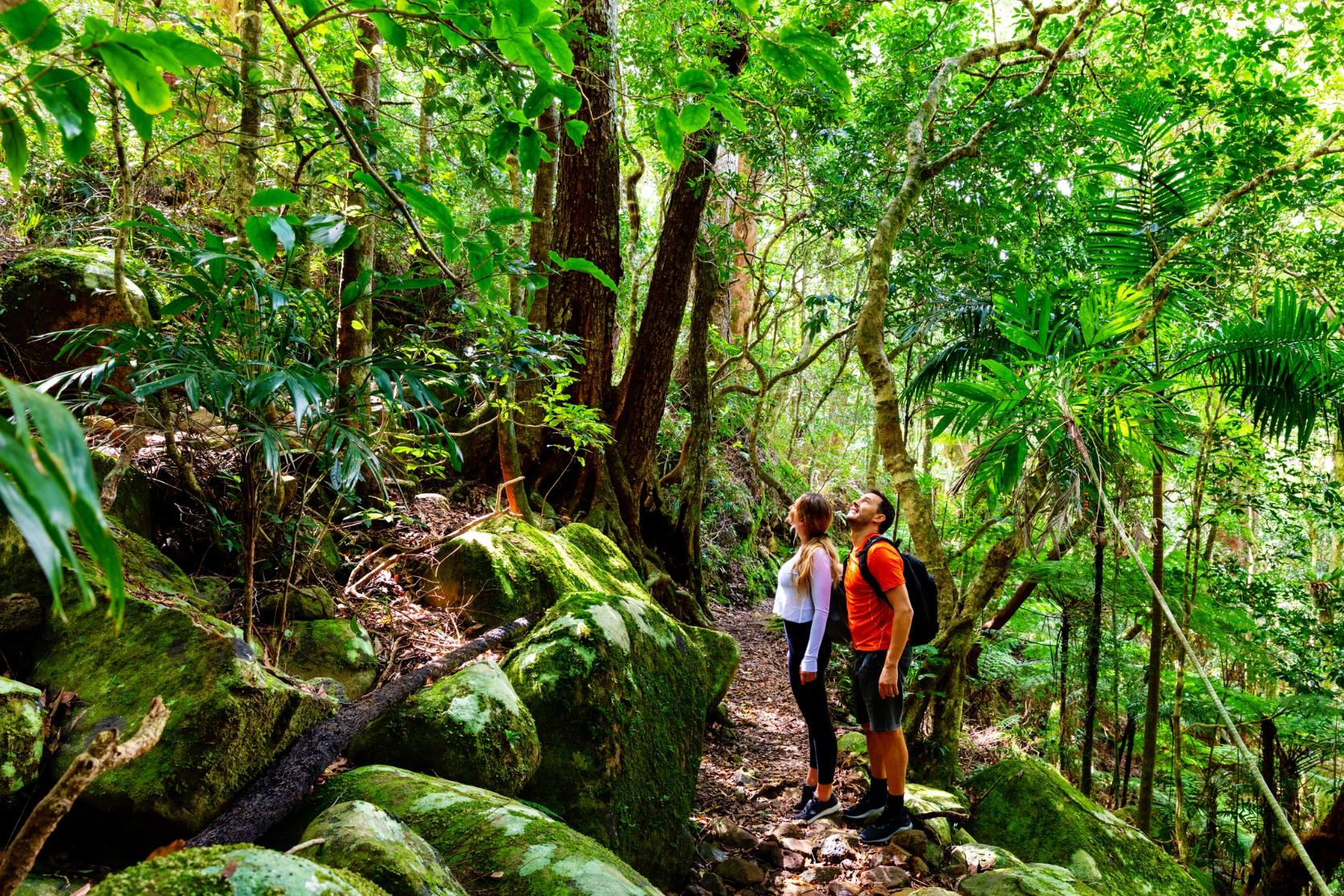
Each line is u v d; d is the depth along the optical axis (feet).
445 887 5.90
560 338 13.70
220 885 3.86
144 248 14.65
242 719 7.13
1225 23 25.18
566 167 23.58
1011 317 13.28
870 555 12.66
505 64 7.82
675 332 25.59
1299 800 24.94
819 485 53.57
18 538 8.37
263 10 12.74
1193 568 21.75
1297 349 13.99
